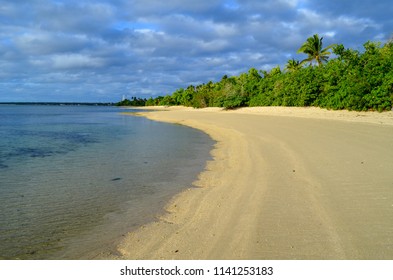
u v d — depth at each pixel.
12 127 33.09
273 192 7.40
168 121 40.47
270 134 18.45
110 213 6.96
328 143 13.55
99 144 18.61
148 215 6.73
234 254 4.69
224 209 6.59
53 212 7.08
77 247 5.39
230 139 18.70
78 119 50.28
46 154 15.07
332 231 5.15
